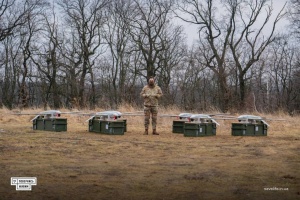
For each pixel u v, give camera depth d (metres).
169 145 11.46
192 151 10.22
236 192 5.97
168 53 55.75
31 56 53.72
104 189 6.10
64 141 11.91
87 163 8.23
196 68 54.97
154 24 53.38
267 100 53.88
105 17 54.38
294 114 28.06
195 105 47.19
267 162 8.48
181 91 54.09
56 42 53.75
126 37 54.47
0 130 15.06
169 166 7.96
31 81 57.22
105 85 55.47
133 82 52.16
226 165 8.10
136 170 7.53
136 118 21.44
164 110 25.39
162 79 55.16
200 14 50.31
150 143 11.91
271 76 56.34
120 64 53.97
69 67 53.59
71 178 6.79
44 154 9.30
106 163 8.25
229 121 21.36
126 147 10.88
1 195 5.70
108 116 14.82
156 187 6.25
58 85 55.72
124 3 53.94
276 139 13.56
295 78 55.19
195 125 14.25
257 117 15.02
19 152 9.50
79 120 21.61
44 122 15.54
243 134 14.87
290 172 7.40
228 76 52.00
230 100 47.25
